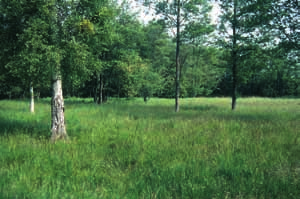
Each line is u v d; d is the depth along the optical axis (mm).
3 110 21984
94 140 10688
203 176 6574
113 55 36594
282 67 21938
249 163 7523
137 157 8219
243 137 10750
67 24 10266
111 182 6254
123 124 14641
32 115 18547
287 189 5797
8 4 10500
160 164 7535
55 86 11008
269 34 21328
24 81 11562
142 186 5980
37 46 9750
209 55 26141
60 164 7488
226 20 23922
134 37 36656
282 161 7582
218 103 38938
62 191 5625
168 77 56781
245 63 24094
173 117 18188
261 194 5578
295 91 64625
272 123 14805
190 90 63875
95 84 40406
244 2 22516
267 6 18625
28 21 10336
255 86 71688
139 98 51875
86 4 10898
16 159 7766
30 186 5777
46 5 9852
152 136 11125
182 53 50688
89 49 11680
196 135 11320
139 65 38594
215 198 5500
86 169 7273
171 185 6074
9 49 10867
